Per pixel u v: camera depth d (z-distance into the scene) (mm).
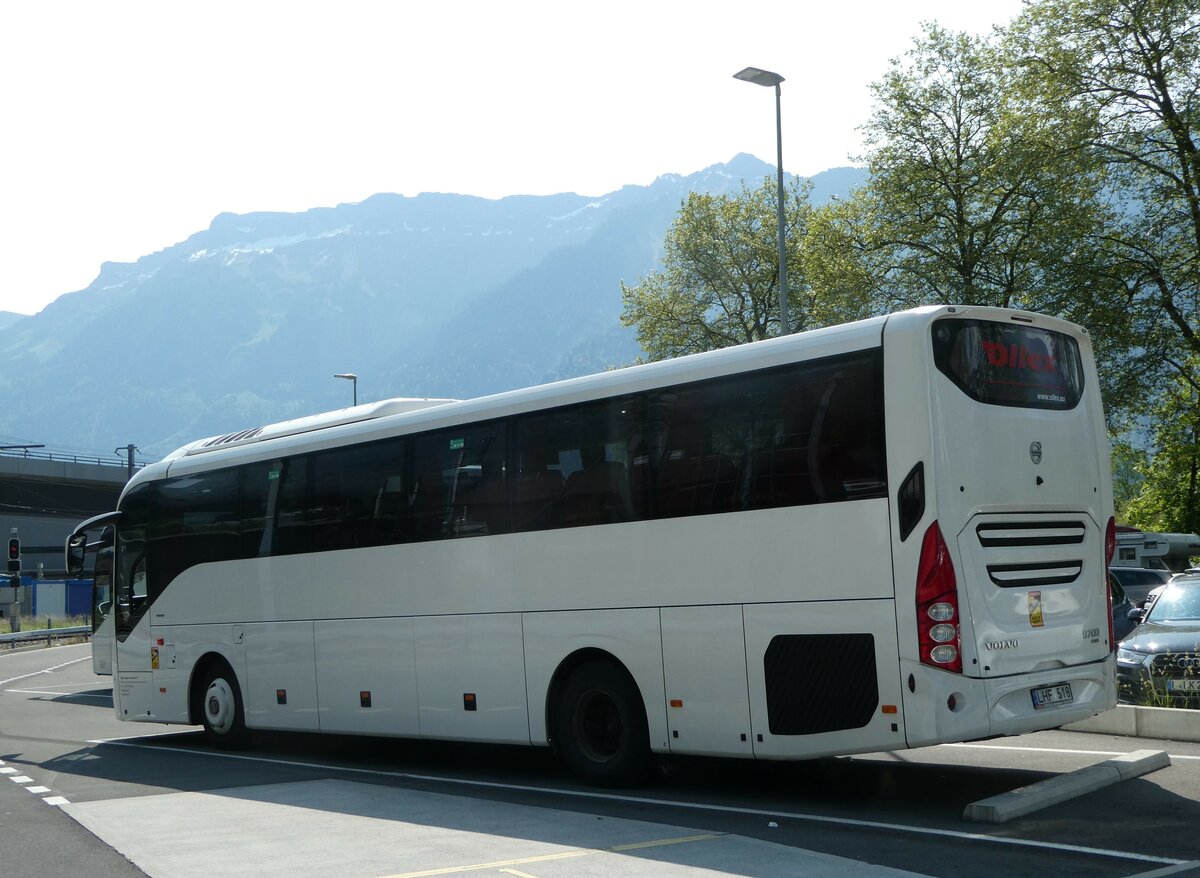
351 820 9609
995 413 9398
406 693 13016
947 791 9977
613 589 10914
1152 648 14195
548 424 11727
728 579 10023
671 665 10398
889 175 41375
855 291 41906
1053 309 36688
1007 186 38750
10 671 36188
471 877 7266
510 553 11914
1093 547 10055
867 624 9102
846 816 9070
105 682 30156
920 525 8906
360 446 13938
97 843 9055
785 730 9570
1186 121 34469
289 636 14664
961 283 39250
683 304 61188
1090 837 7848
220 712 15664
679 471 10500
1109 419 37125
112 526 18203
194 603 16234
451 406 12914
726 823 8992
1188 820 8211
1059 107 36312
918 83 41375
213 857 8273
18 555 52156
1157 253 36906
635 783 10859
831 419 9500
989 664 8945
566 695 11297
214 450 16609
